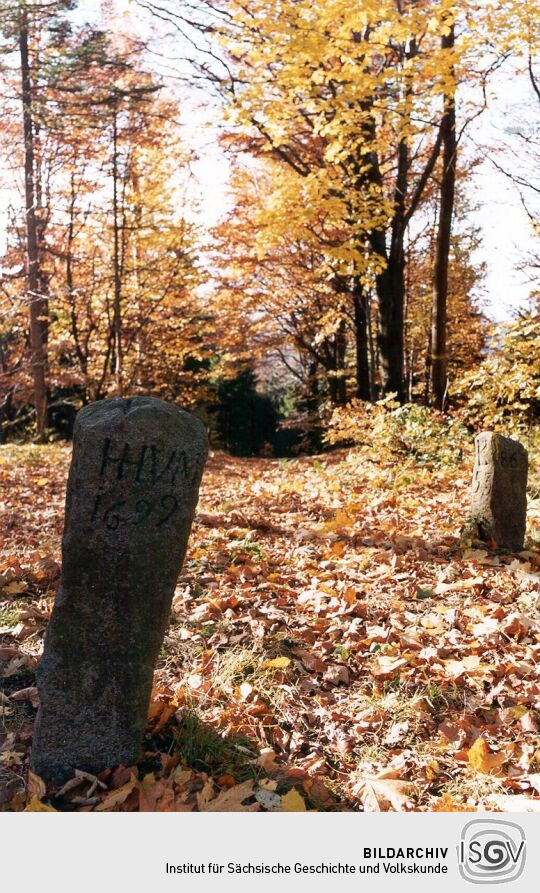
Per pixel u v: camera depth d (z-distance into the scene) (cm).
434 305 1304
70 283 1952
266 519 692
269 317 2103
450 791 285
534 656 383
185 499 273
